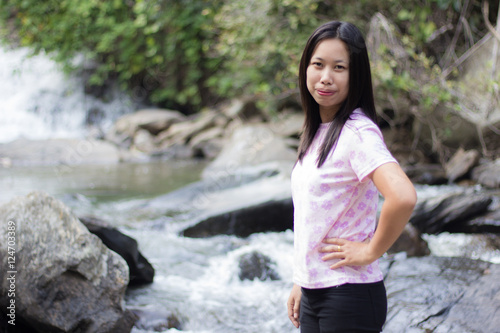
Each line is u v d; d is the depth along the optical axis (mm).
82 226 2643
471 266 2980
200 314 2979
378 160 1443
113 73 12711
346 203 1543
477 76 6625
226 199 5250
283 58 7902
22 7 11219
